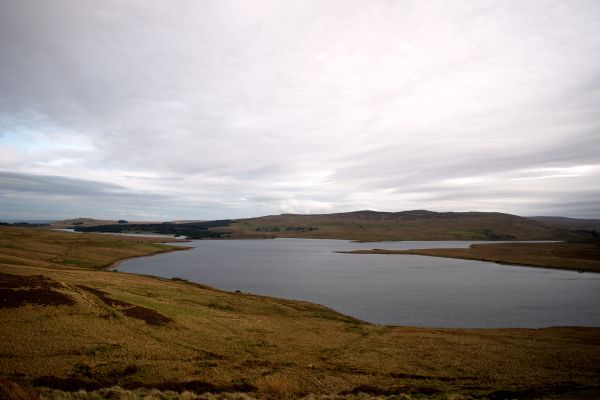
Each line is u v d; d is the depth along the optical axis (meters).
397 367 36.09
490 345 44.19
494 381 32.69
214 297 66.50
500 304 77.75
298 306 69.00
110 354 32.78
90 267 116.31
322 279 113.19
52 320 37.56
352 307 74.62
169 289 67.94
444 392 29.69
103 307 44.09
